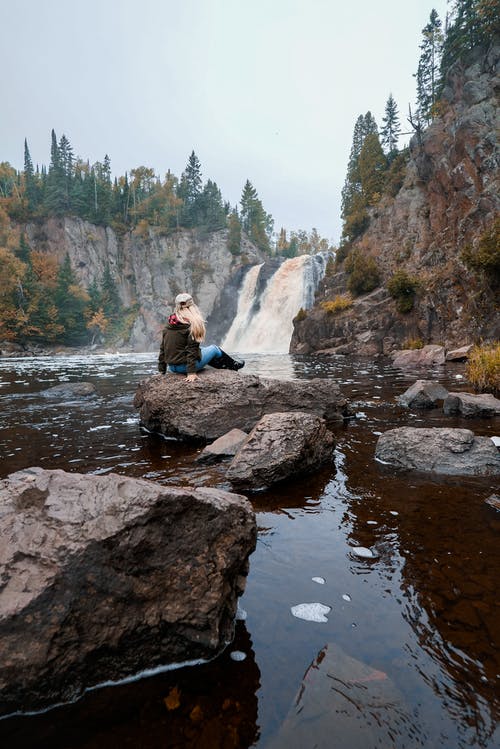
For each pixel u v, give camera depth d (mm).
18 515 1925
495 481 3945
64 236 90062
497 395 9234
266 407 6344
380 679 1601
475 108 32188
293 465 4051
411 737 1347
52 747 1355
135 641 1732
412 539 2809
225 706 1514
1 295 63812
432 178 36469
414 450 4555
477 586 2238
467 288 25766
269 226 139375
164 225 98250
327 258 57469
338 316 35594
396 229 39875
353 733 1367
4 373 17500
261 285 61312
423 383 8469
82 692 1616
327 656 1738
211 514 2078
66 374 16844
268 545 2762
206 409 6012
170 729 1423
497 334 21766
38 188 103312
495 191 27078
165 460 4836
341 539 2838
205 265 94188
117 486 2062
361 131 69312
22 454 5160
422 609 2053
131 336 86500
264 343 52844
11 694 1497
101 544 1788
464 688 1553
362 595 2189
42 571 1695
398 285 30172
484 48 37188
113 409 8523
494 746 1309
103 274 88688
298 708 1479
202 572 1932
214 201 103312
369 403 8523
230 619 1958
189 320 6320
